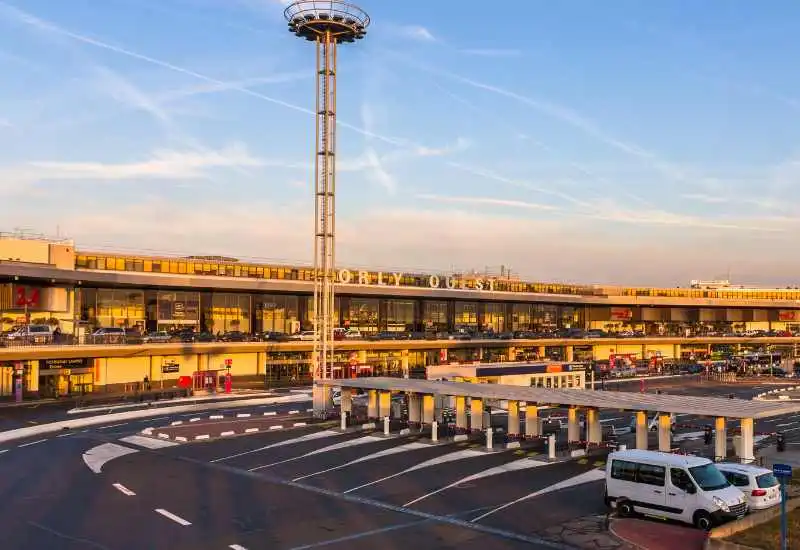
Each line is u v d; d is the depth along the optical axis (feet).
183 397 255.29
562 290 441.68
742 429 123.34
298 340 306.96
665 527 92.32
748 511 98.53
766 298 489.26
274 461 136.77
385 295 354.95
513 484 116.98
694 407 127.03
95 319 277.85
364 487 115.34
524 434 166.09
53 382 246.88
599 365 368.27
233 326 319.06
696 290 474.90
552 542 86.48
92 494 110.42
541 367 260.83
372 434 167.22
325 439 161.58
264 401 247.09
